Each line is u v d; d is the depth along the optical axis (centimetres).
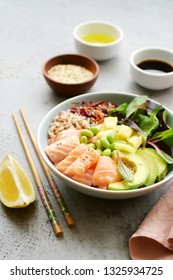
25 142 72
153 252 59
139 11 108
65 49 95
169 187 64
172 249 58
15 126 76
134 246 59
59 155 64
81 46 89
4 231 61
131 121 69
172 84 83
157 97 84
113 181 61
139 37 99
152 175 62
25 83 86
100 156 63
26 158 71
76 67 85
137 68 82
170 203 62
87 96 73
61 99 83
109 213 63
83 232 61
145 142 67
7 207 64
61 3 110
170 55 86
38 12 106
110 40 94
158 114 70
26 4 109
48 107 81
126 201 65
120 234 61
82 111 72
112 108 72
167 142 67
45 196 64
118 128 68
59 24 102
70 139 65
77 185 59
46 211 63
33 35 98
